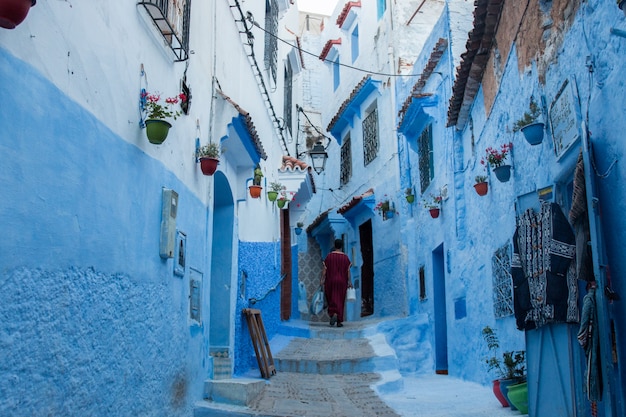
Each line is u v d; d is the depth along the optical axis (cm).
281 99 1316
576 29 435
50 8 305
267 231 1099
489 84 739
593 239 389
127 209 409
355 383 834
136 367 422
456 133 948
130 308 412
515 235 545
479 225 818
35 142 289
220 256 784
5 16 244
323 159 1341
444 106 1028
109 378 374
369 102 1592
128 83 415
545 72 513
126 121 410
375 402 711
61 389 312
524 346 612
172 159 516
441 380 932
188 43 552
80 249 336
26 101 281
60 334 312
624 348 373
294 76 1645
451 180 970
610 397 372
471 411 615
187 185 566
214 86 672
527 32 557
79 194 335
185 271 554
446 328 1071
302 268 1991
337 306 1218
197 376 596
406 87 1366
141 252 436
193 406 574
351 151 1745
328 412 633
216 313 764
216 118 675
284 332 1152
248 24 890
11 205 269
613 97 373
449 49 998
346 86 1839
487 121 758
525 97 581
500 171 637
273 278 1156
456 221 934
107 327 372
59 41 314
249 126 712
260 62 1012
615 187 377
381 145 1486
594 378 381
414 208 1266
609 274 392
